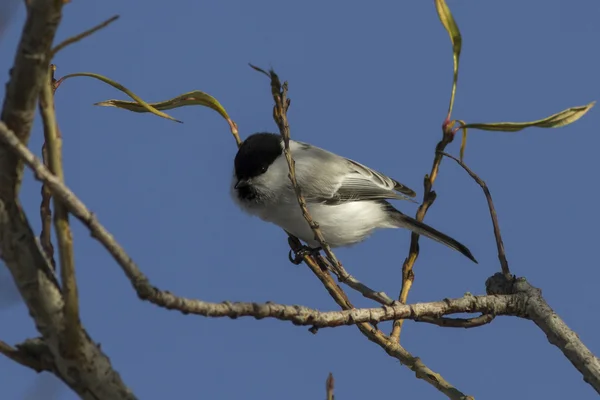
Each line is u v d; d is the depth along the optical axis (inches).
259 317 228.4
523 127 320.5
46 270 196.5
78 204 187.5
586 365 279.6
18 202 193.8
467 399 272.8
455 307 286.7
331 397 230.1
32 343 207.3
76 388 205.0
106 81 288.2
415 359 289.9
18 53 183.9
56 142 188.7
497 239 315.3
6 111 190.9
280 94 310.5
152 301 201.5
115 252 193.2
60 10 179.5
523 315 296.4
